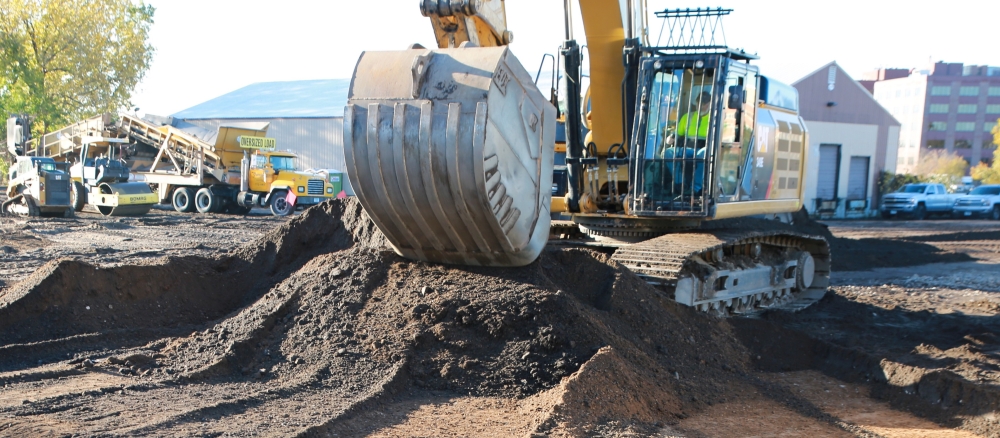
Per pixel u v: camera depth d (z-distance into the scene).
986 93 97.88
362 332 6.65
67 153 29.27
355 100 6.53
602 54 9.16
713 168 8.67
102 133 28.39
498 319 6.48
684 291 8.50
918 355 7.94
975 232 25.78
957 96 98.25
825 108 36.66
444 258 7.26
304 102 44.03
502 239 6.71
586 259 7.69
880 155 39.47
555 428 5.02
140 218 22.81
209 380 6.11
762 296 10.74
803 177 12.01
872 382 7.45
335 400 5.61
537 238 7.16
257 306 7.38
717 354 7.46
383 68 6.55
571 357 6.16
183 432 4.79
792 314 10.57
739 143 9.19
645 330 7.08
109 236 17.64
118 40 39.94
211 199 26.64
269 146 27.44
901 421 6.38
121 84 40.22
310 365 6.32
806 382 7.44
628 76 9.14
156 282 8.17
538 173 7.14
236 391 5.79
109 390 5.68
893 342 8.77
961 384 6.60
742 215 9.68
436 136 6.16
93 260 13.08
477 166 6.10
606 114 9.48
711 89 8.73
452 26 7.19
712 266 9.25
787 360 8.09
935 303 12.02
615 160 9.38
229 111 42.31
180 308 8.16
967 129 99.00
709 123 8.66
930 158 80.69
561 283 7.43
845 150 37.72
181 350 6.74
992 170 57.75
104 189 23.72
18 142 24.64
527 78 6.86
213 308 8.36
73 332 7.32
